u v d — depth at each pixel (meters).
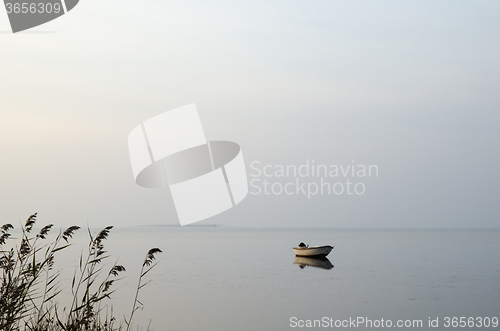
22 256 4.82
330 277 27.56
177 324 13.44
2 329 4.62
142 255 47.75
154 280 24.67
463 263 39.59
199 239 113.44
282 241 100.94
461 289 22.67
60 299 12.66
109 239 109.50
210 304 17.22
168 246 71.88
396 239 118.88
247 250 61.44
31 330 5.30
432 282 25.52
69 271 26.20
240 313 15.56
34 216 4.94
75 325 5.07
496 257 47.94
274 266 35.31
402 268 34.38
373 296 20.06
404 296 20.19
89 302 4.97
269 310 16.23
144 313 14.80
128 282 23.45
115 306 15.76
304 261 40.75
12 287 4.71
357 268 34.25
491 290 22.34
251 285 23.23
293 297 19.36
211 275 27.94
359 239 119.19
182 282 24.06
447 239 120.38
